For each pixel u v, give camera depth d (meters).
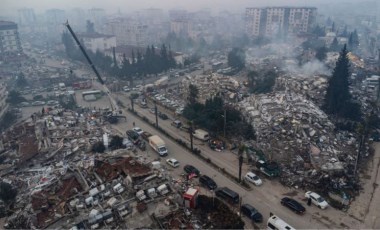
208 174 60.31
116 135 75.88
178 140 74.75
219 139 74.19
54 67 173.00
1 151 71.31
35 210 48.31
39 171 61.38
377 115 84.44
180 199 50.47
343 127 76.00
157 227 44.53
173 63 157.38
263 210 49.31
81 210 48.09
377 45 192.12
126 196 51.28
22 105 110.44
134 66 144.62
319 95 94.06
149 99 110.88
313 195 50.50
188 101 96.94
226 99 97.38
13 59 186.25
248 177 57.22
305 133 67.38
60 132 79.44
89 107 105.19
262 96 91.19
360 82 112.56
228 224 44.16
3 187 52.03
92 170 59.44
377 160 64.69
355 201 51.22
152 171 57.41
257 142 68.62
